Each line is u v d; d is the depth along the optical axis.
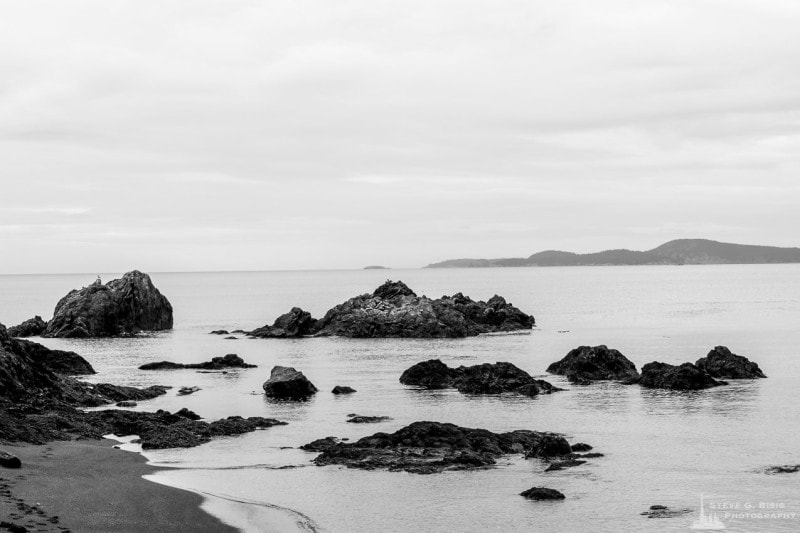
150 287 145.50
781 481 39.88
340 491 37.81
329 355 102.75
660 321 155.38
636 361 93.50
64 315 131.75
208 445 47.75
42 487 35.06
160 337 131.88
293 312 133.12
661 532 32.50
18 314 199.25
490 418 56.91
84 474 38.44
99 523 30.91
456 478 40.09
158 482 38.50
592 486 38.84
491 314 139.00
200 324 164.25
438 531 32.72
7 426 45.81
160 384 77.00
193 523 32.25
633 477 40.47
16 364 57.75
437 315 130.25
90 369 84.56
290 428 53.41
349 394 69.06
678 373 70.94
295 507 35.28
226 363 91.19
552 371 81.31
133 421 52.22
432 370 74.94
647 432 51.69
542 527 33.19
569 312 184.88
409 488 38.38
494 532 32.62
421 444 45.81
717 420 55.56
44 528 29.12
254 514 34.03
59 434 47.22
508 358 96.44
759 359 91.81
